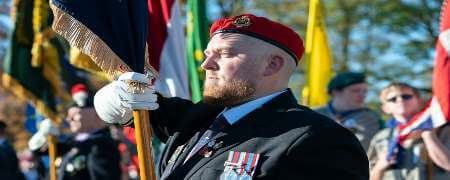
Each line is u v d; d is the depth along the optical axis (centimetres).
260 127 410
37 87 929
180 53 674
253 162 394
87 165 905
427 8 2217
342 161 389
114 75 447
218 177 399
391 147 735
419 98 758
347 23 2322
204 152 414
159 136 486
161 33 648
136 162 988
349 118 860
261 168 391
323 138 392
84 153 908
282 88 438
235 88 427
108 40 439
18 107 2408
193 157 418
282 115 412
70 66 953
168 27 669
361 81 870
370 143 838
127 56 444
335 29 2333
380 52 2336
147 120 429
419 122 671
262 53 430
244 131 412
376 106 2231
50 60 931
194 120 451
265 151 396
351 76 868
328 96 995
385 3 2248
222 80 431
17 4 929
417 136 724
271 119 412
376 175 744
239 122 419
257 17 436
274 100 425
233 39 431
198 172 407
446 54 618
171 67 665
